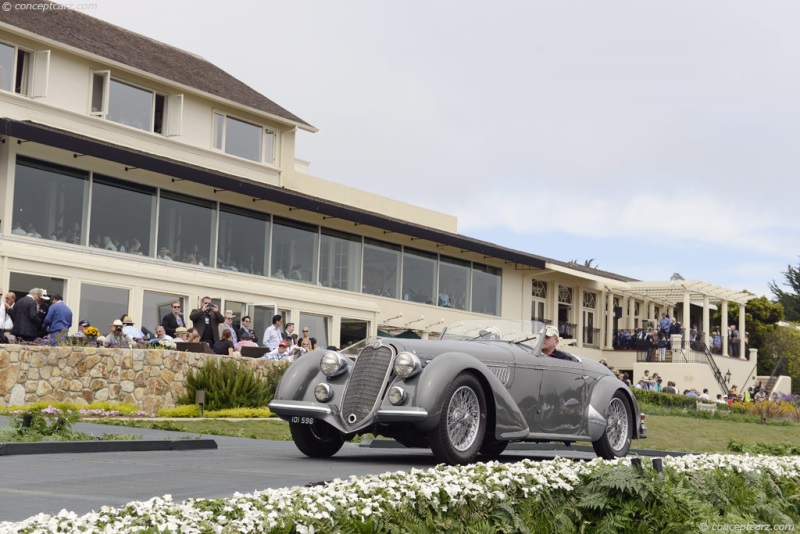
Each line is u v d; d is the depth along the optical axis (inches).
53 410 394.6
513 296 1391.5
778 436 950.4
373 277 1161.4
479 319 396.2
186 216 938.7
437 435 317.7
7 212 776.9
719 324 2081.7
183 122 978.7
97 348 633.6
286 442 479.5
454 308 1280.8
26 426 384.2
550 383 373.1
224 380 677.9
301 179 1120.8
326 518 178.5
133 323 813.2
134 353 649.6
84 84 887.7
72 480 265.9
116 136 907.4
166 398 663.8
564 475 243.0
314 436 366.6
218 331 758.5
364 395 328.5
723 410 1254.9
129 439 395.2
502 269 1371.8
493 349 357.1
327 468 319.9
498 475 229.0
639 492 235.6
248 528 165.8
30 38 836.6
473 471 235.0
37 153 805.9
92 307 798.5
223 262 971.9
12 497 230.2
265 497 188.7
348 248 1127.6
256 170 1053.2
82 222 839.7
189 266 925.8
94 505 221.0
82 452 356.5
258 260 1011.3
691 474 272.1
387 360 327.9
